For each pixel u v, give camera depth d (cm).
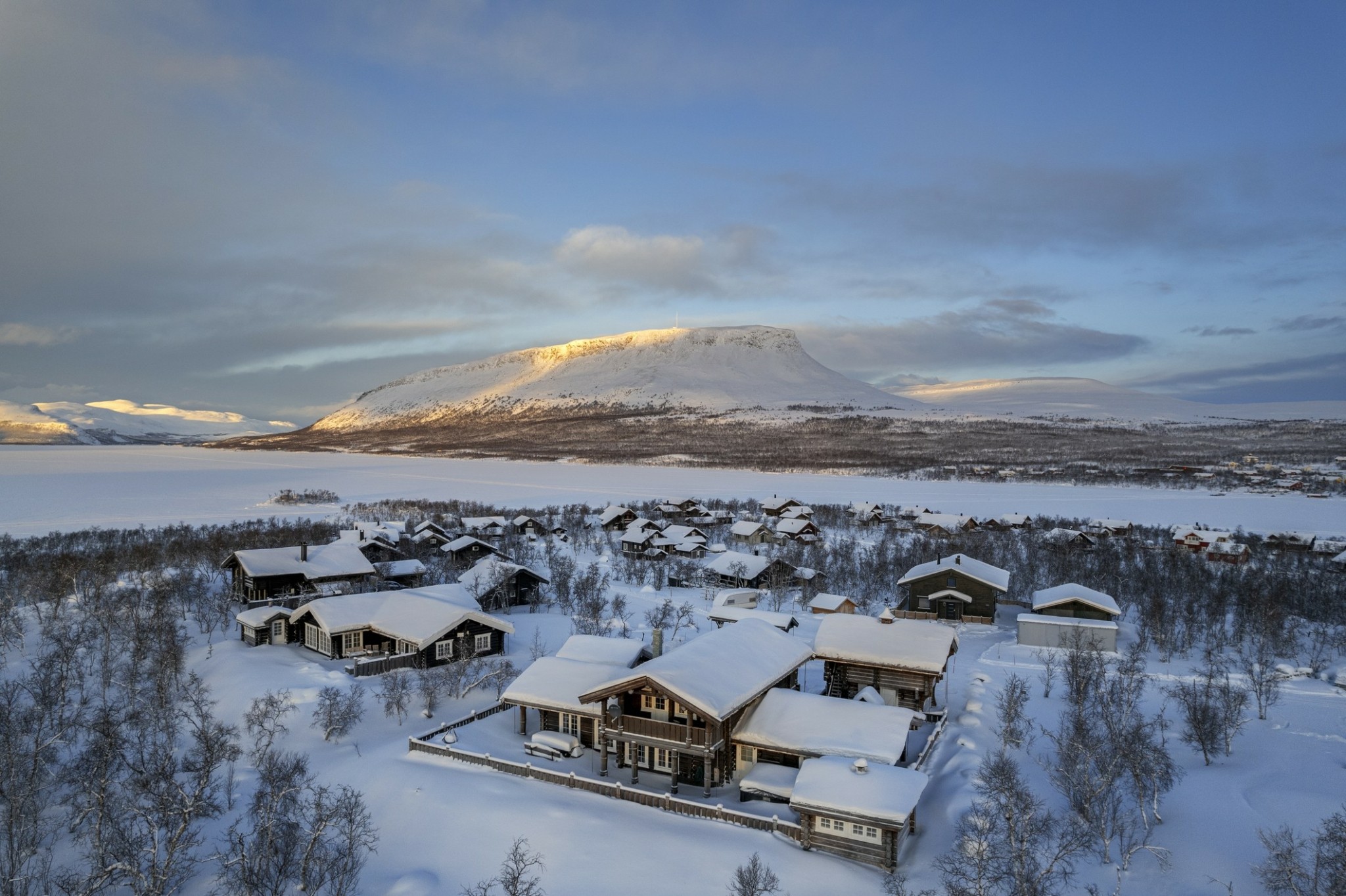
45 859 3753
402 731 5188
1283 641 6888
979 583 8412
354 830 3825
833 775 3756
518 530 14262
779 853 3616
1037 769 4481
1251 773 4409
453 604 6588
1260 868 3322
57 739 4538
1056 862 3347
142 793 4081
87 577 8612
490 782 4350
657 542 12469
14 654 6494
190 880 3581
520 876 3416
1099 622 7238
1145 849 3597
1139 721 4750
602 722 4531
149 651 6088
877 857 3538
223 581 9238
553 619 8081
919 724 5162
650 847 3662
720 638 4962
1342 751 4731
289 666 6197
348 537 11038
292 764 4506
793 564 11025
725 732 4400
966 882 3262
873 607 9025
